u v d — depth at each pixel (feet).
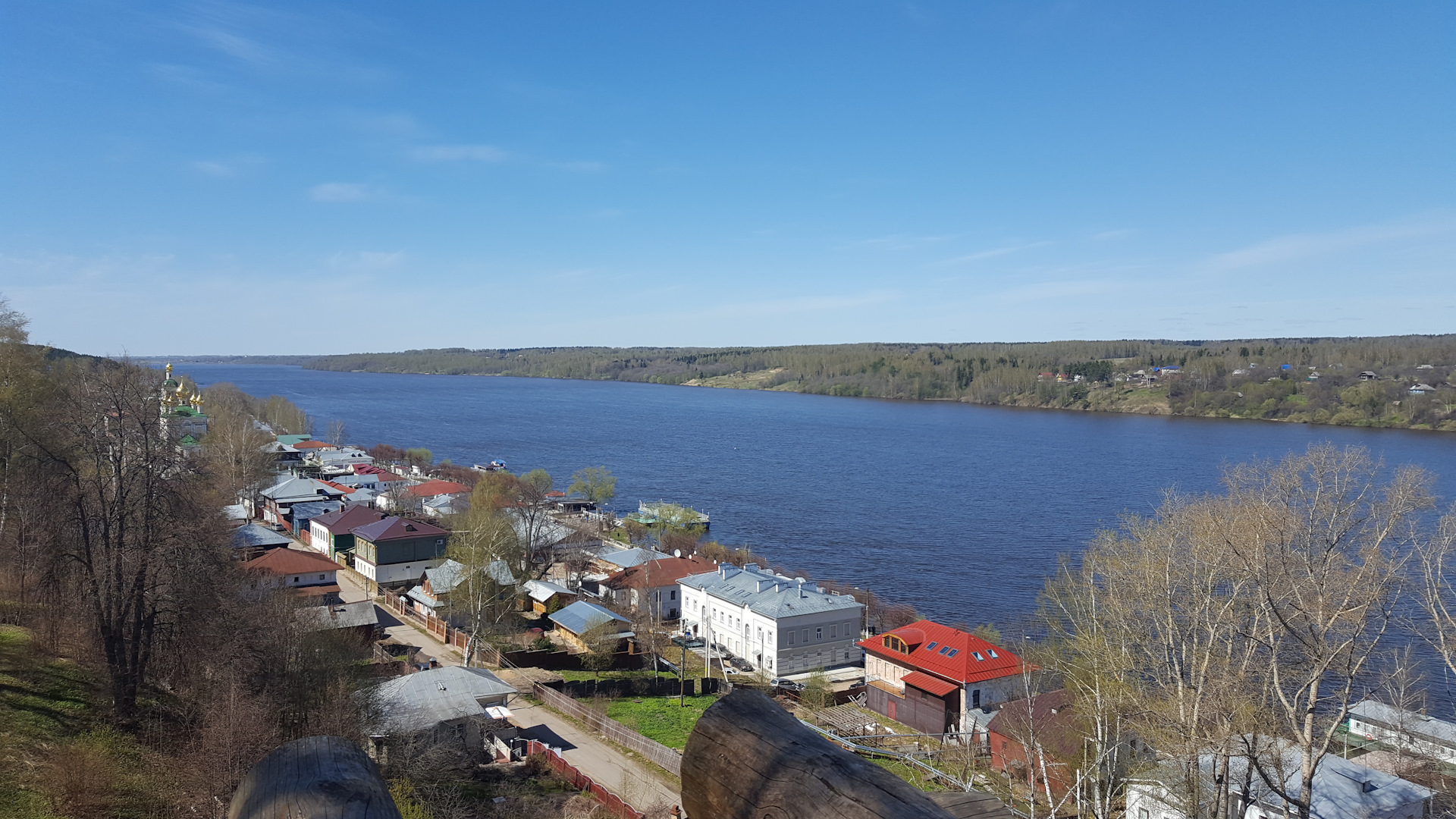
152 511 102.58
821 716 153.89
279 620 107.76
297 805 9.27
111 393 101.60
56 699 97.09
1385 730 115.65
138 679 106.22
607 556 249.75
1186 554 88.12
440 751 107.65
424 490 321.73
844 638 189.67
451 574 195.52
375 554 216.13
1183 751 75.61
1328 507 78.84
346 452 424.46
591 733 130.21
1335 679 133.39
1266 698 84.84
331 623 151.53
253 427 359.66
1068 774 103.45
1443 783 102.12
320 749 10.98
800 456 512.22
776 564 258.37
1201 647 87.30
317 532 254.88
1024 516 322.34
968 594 228.63
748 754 10.77
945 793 10.48
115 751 90.02
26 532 120.06
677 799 104.32
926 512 336.08
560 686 152.35
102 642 103.71
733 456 513.45
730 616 195.83
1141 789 91.56
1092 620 96.94
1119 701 85.66
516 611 198.08
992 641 168.76
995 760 121.80
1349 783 91.66
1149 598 87.04
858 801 9.37
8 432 129.39
